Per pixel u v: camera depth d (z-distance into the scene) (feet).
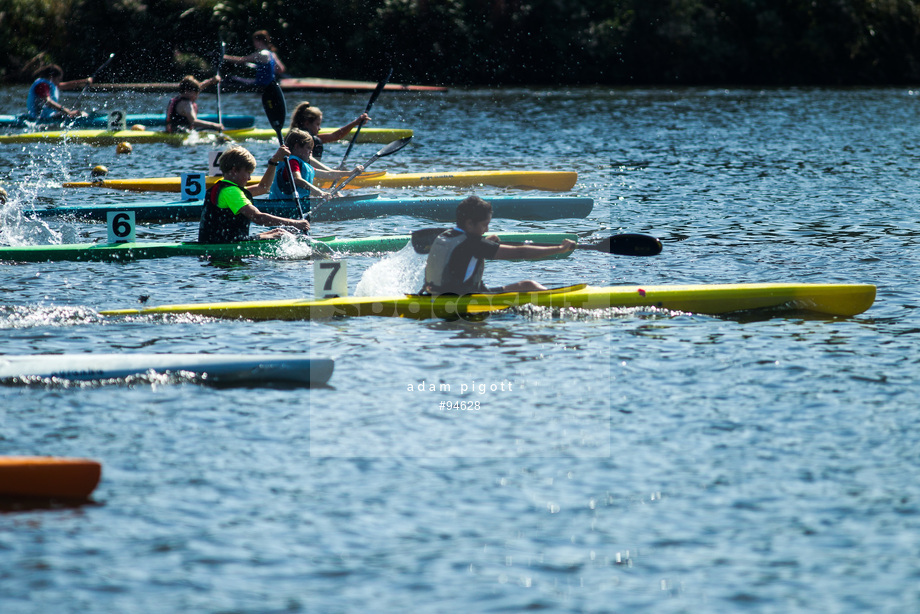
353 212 139.23
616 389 70.95
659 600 45.34
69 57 372.99
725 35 447.01
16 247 109.40
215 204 112.68
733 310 91.81
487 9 415.85
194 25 384.88
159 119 248.52
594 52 428.56
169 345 79.56
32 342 79.66
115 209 139.13
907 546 49.32
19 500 54.03
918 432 62.85
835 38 447.83
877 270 107.55
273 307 87.66
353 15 404.16
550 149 221.66
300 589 45.98
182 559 48.29
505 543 50.19
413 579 46.91
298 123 143.74
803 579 46.78
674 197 162.71
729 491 55.31
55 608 44.14
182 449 60.49
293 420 65.31
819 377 73.10
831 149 225.56
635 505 53.98
